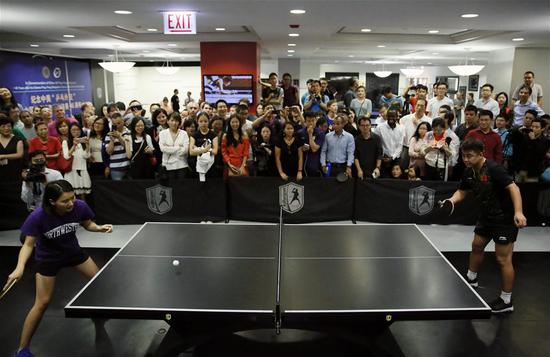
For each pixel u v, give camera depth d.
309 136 6.42
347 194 6.58
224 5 5.66
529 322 3.82
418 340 3.56
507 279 3.93
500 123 6.66
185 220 6.55
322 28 8.07
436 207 6.39
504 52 11.44
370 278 2.91
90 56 15.80
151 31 9.79
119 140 6.46
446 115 6.56
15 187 6.26
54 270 3.28
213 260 3.21
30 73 13.66
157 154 7.11
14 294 4.35
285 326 3.06
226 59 10.83
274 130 6.97
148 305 2.55
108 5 5.73
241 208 6.62
